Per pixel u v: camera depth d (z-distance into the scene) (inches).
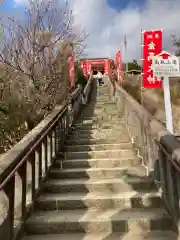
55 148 269.4
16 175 164.7
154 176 206.4
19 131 413.7
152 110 470.9
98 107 572.4
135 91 631.2
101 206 187.2
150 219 162.7
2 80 416.2
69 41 460.1
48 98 410.6
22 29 418.9
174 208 155.1
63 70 449.7
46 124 235.5
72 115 428.8
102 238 154.3
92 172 233.9
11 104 410.9
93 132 353.7
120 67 692.7
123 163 248.8
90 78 1072.8
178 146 152.6
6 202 143.6
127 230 162.1
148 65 295.3
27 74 403.2
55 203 188.5
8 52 409.4
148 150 223.9
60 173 236.2
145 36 301.7
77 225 163.9
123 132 343.6
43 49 421.1
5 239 139.1
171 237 150.9
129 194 195.6
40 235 161.8
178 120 398.3
